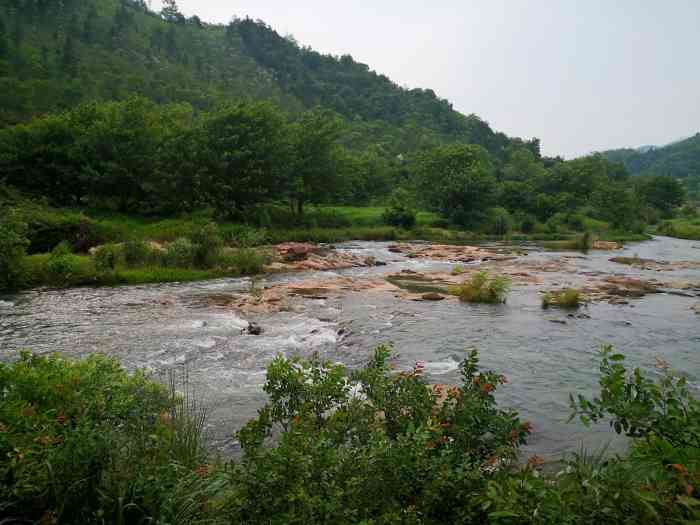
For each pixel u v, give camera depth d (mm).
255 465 4117
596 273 30906
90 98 112375
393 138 193500
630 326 16719
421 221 73250
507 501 3652
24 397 5688
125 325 15906
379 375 5844
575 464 4445
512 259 39219
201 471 4902
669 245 59469
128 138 52969
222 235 40938
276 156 55094
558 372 11914
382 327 16172
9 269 22250
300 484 3740
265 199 54906
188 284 24484
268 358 12641
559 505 3506
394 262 36656
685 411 4324
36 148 48875
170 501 4301
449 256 39594
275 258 32719
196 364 12062
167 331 15188
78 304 19172
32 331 15031
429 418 4996
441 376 11422
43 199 42312
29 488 4238
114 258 26344
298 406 5453
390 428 5367
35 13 162125
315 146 60688
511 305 20266
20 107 87938
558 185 105375
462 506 4129
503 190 85688
